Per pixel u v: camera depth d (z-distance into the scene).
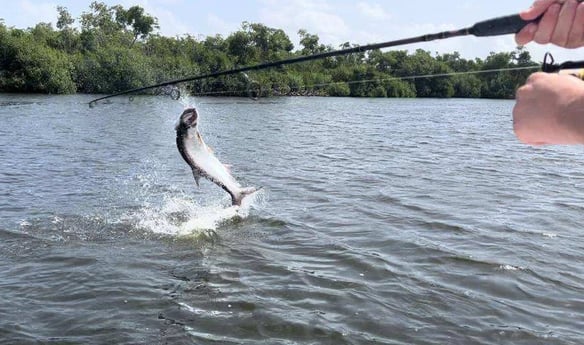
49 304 3.95
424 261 4.77
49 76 34.72
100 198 7.04
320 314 3.80
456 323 3.70
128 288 4.22
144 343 3.44
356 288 4.20
